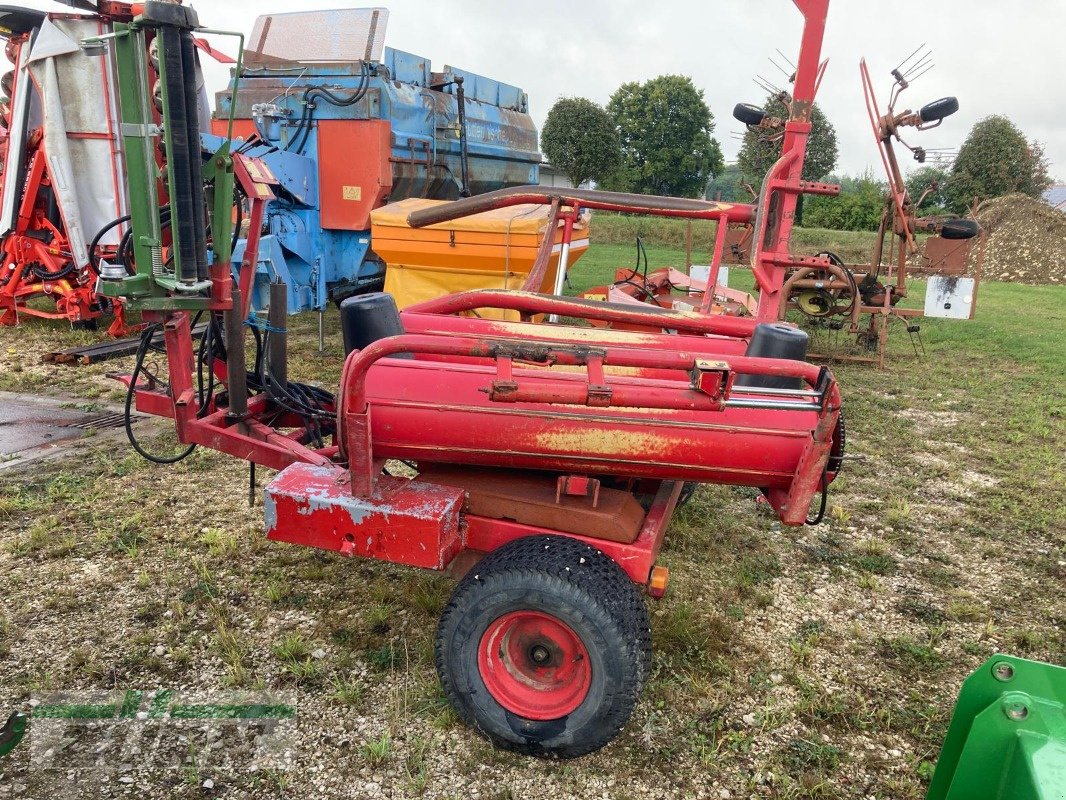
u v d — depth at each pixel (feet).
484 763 9.20
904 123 30.45
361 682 10.48
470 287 24.12
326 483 10.02
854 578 14.25
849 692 10.87
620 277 28.48
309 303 28.17
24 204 28.12
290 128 28.94
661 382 9.41
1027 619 13.05
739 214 14.05
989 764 5.16
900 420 24.41
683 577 13.89
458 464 10.60
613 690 8.59
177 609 11.90
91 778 8.70
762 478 9.49
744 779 9.16
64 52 25.27
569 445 9.43
